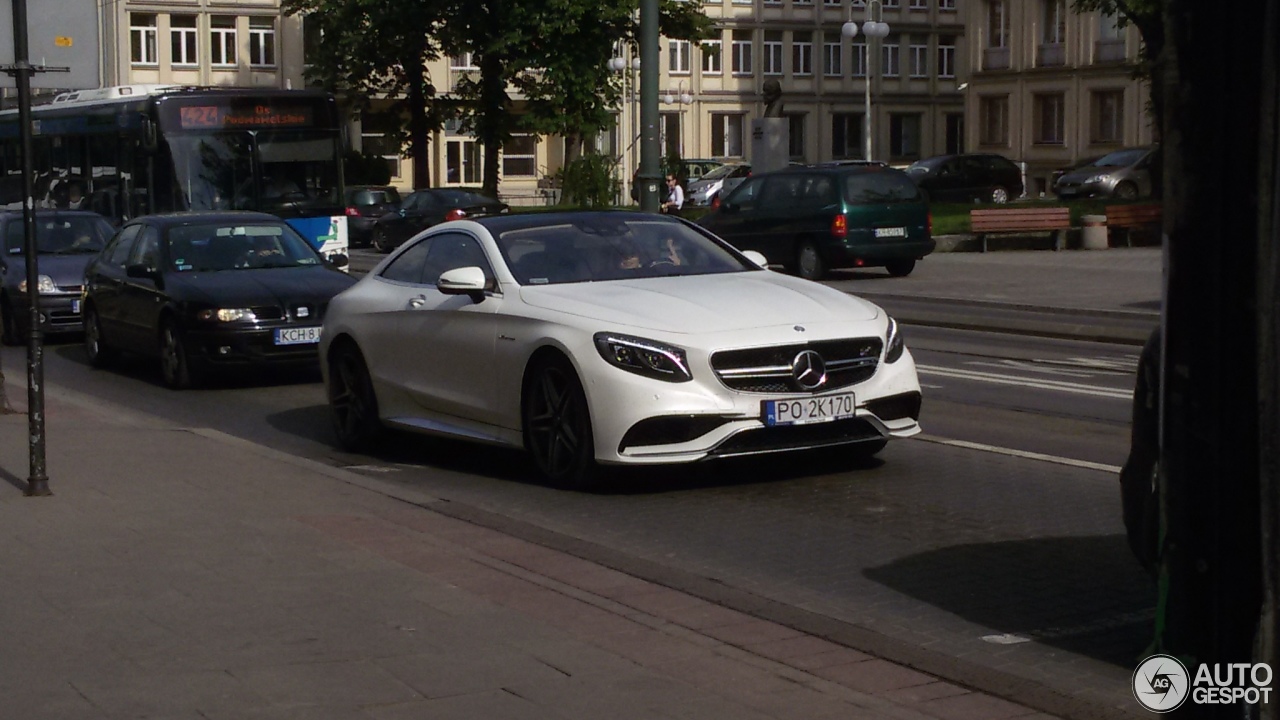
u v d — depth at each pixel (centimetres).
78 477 894
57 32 847
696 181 6181
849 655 553
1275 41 285
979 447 1030
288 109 2294
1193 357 298
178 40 6631
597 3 4866
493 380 941
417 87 5544
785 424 852
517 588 635
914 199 2642
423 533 745
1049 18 6347
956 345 1730
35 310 834
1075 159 6219
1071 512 820
